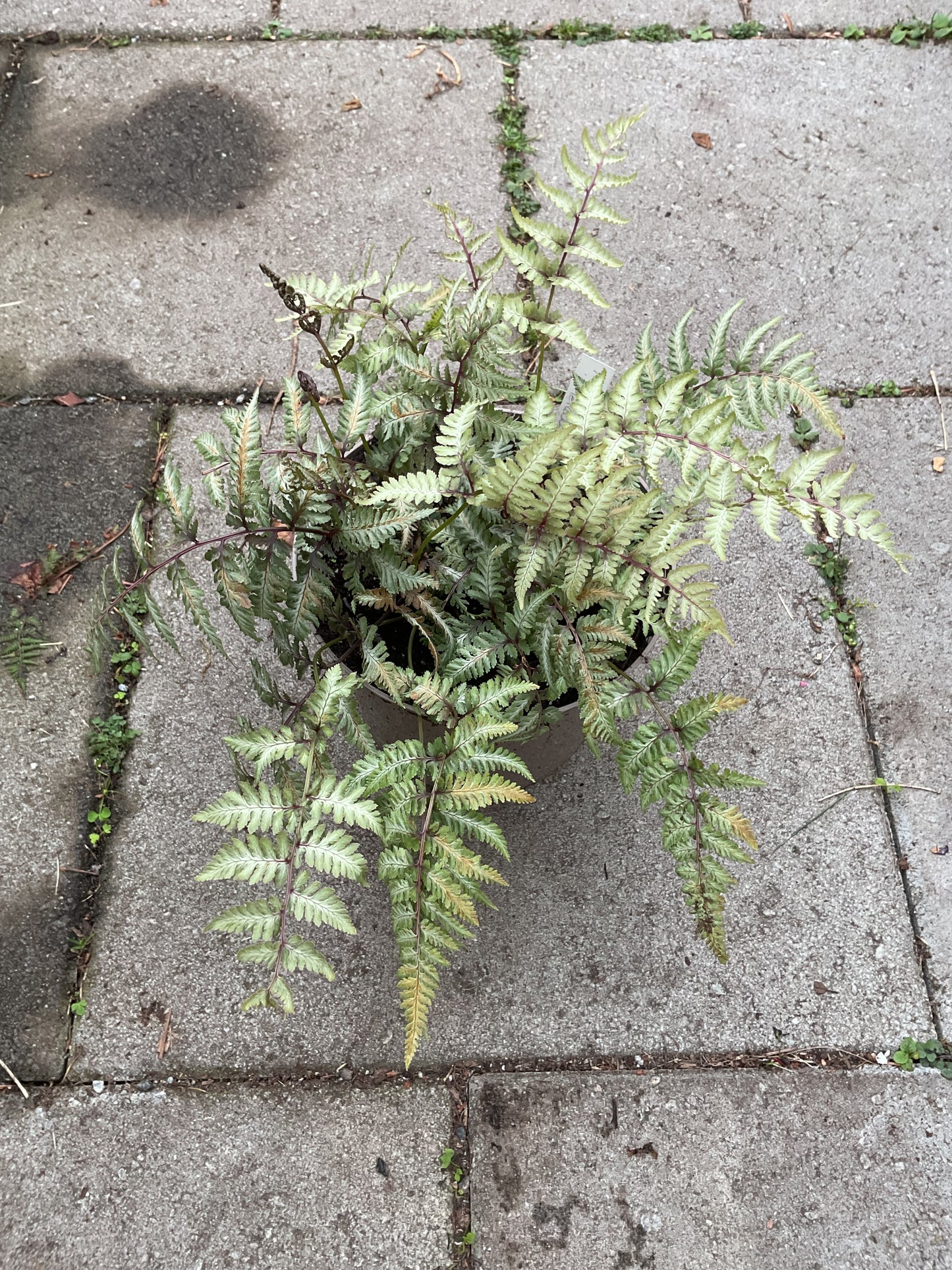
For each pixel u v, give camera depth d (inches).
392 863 55.4
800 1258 72.2
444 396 62.8
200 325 108.3
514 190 116.2
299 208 115.6
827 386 106.0
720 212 116.0
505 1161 75.0
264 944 53.8
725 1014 80.1
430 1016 79.5
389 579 62.2
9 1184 74.2
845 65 125.9
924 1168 74.9
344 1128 76.0
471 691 58.2
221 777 87.5
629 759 59.7
